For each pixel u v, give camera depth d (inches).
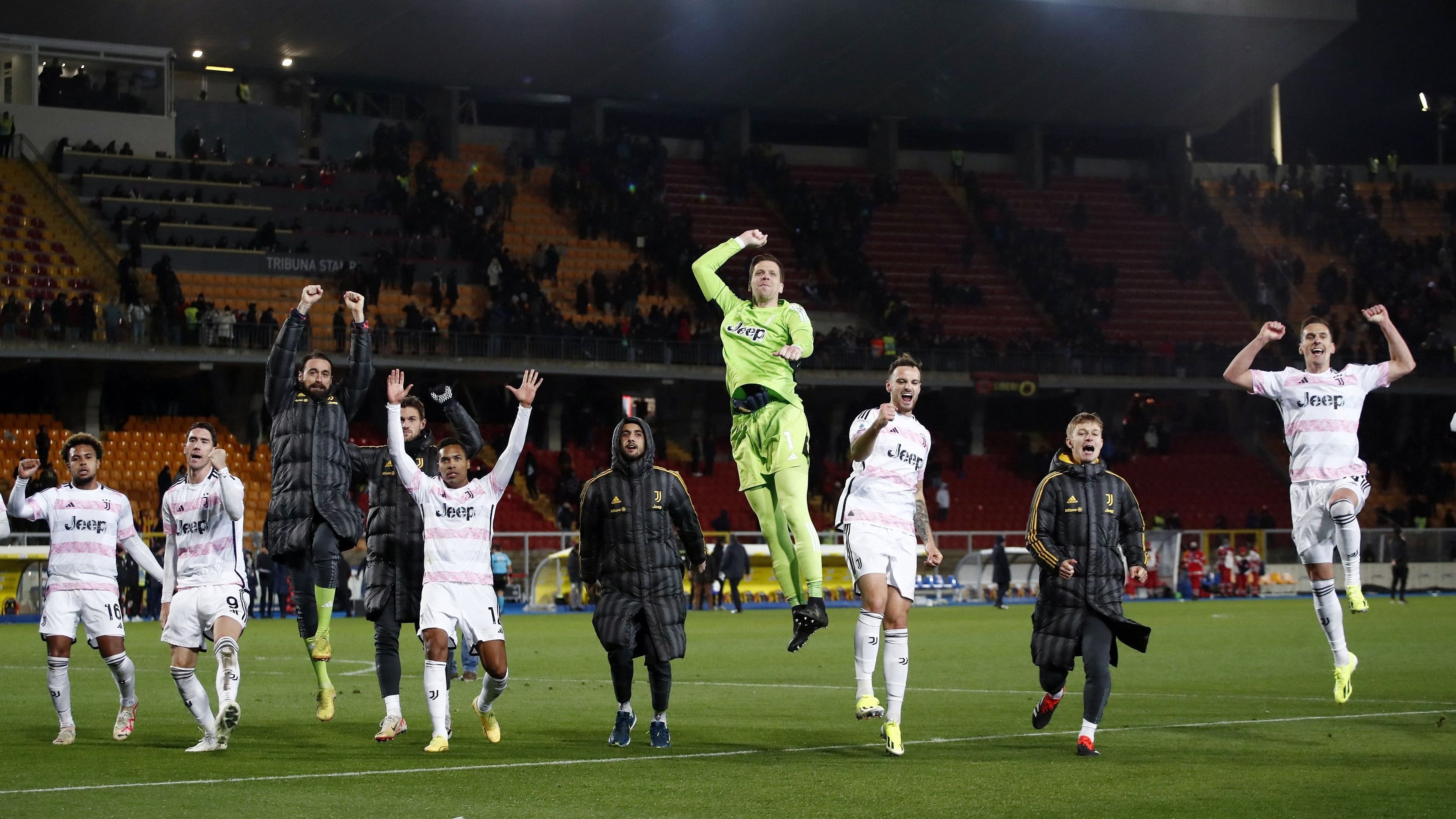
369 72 1984.5
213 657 786.8
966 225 2178.9
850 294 1979.6
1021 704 532.4
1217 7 1931.6
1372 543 1739.7
